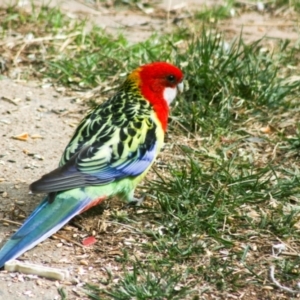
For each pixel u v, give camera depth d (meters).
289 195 10.54
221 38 14.15
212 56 13.31
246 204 10.36
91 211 10.13
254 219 10.05
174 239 9.59
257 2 17.41
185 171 10.67
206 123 12.17
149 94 10.50
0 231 9.62
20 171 10.90
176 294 8.63
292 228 9.88
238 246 9.55
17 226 9.74
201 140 11.97
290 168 11.32
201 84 12.80
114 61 13.71
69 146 9.69
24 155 11.30
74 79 13.45
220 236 9.71
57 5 16.17
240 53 13.20
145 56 13.76
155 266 9.02
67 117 12.49
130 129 9.93
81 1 16.94
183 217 9.84
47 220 8.91
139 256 9.30
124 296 8.52
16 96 12.92
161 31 15.85
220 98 12.70
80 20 15.88
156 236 9.62
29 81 13.44
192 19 16.48
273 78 12.95
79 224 9.85
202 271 9.02
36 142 11.67
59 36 14.43
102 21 16.08
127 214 10.11
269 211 10.21
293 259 9.37
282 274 9.06
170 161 11.40
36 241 8.70
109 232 9.74
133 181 9.96
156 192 10.41
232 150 11.77
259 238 9.72
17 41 14.29
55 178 8.95
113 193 9.77
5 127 12.00
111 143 9.66
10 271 8.90
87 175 9.27
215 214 9.91
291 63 14.21
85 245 9.48
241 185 10.58
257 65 13.29
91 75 13.43
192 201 10.22
